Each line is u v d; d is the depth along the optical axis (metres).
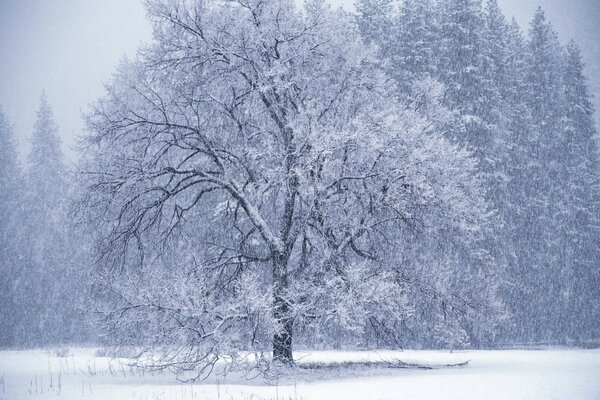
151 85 20.19
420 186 18.17
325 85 20.66
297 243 21.48
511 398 12.28
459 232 20.20
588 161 46.25
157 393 14.22
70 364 23.23
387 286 17.48
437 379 16.19
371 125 18.59
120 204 19.92
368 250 20.91
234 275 20.66
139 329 17.66
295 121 18.69
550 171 45.03
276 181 18.73
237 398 12.99
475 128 36.62
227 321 16.95
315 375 18.05
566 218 43.62
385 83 21.62
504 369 18.72
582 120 47.25
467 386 14.37
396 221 19.94
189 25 19.95
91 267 19.81
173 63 19.80
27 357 28.23
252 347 16.69
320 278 18.67
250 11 19.95
